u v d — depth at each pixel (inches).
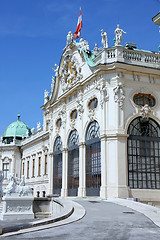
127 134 1193.4
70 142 1530.5
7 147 2679.6
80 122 1409.9
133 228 531.2
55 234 467.5
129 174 1182.9
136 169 1197.7
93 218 652.7
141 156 1218.6
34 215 873.5
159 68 1288.1
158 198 1190.9
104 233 479.5
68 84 1579.7
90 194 1286.9
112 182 1160.8
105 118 1219.9
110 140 1195.9
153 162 1234.0
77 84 1433.3
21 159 2677.2
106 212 756.6
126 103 1226.6
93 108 1332.4
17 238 435.8
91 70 1350.9
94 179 1274.6
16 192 860.6
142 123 1251.8
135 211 781.3
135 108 1238.3
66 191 1498.5
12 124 2972.4
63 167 1544.0
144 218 661.3
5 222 755.4
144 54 1299.2
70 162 1512.1
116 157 1167.0
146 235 465.1
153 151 1243.8
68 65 1610.5
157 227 546.0
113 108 1215.6
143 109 1248.2
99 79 1272.1
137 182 1187.3
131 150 1206.9
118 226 552.1
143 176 1203.2
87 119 1358.3
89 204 925.8
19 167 2659.9
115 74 1235.9
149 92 1270.9
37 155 2235.5
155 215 698.8
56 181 1657.2
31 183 2277.3
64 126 1579.7
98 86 1267.2
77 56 1512.1
